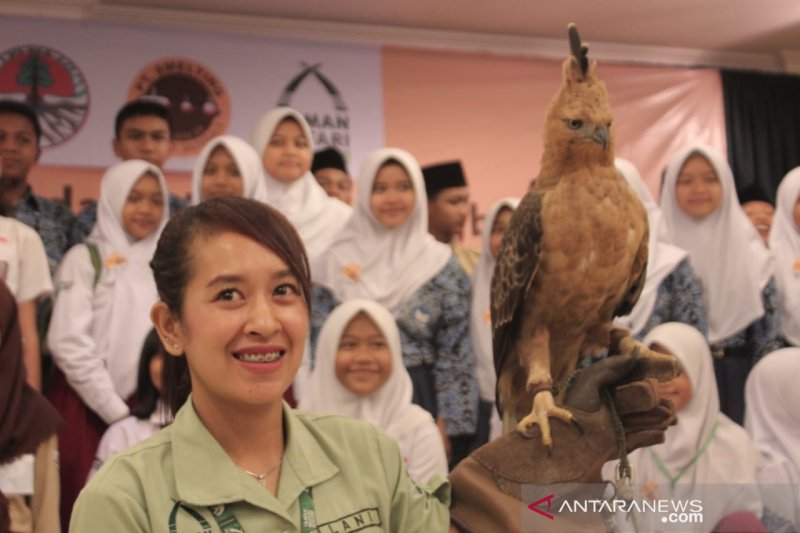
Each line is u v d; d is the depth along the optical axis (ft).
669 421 3.18
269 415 2.74
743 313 8.55
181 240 2.70
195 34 8.18
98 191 7.70
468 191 8.61
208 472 2.63
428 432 7.36
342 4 8.38
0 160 7.48
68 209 7.60
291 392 7.44
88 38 7.92
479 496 3.08
